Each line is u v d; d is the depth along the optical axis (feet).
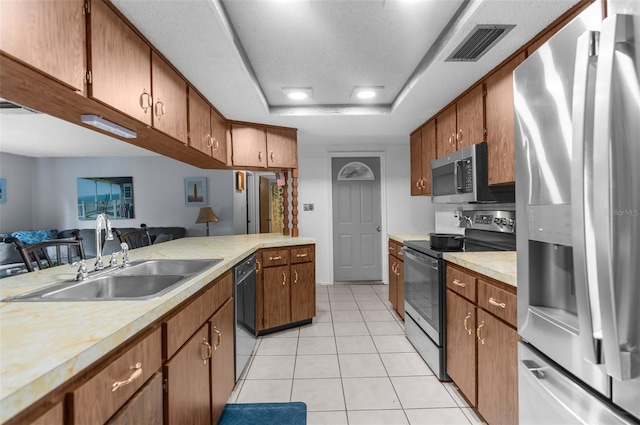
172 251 7.73
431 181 9.67
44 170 18.99
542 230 3.18
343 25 5.61
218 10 4.75
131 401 2.94
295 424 5.59
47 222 18.98
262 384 6.91
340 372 7.37
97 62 4.10
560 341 3.13
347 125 11.02
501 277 4.61
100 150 16.89
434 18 5.44
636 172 2.15
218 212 18.97
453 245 7.44
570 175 2.78
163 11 4.60
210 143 8.47
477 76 7.06
